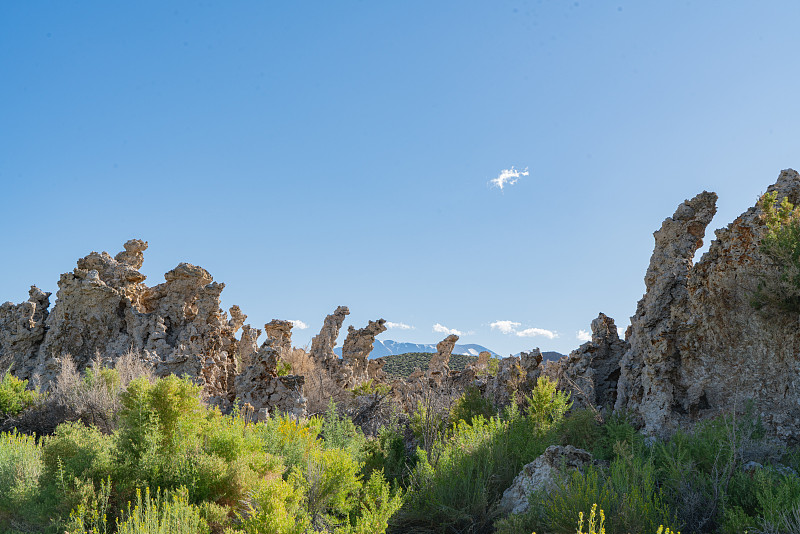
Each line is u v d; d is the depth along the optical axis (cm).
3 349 2458
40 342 2492
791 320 1401
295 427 1622
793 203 1546
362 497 1188
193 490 1033
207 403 2108
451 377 3045
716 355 1548
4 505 948
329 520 1054
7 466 1070
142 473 1023
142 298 2558
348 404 2633
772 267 1427
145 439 1104
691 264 1730
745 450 1112
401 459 1636
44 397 1922
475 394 2102
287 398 2186
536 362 2398
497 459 1350
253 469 1188
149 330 2398
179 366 2280
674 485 962
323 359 3947
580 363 2111
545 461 1138
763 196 1473
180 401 1211
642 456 1161
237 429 1309
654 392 1627
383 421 2294
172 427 1190
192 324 2412
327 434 1672
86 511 905
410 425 2017
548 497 982
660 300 1706
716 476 936
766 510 804
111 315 2428
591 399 1989
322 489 1107
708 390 1557
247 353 3547
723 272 1537
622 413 1670
